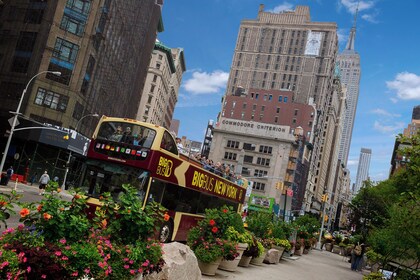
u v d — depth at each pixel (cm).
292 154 10906
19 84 5519
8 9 5800
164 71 13025
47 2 5656
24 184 4559
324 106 15762
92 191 1537
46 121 5538
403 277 1218
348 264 3494
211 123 14138
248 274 1456
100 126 1641
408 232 1042
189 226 1950
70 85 5716
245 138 11006
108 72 6894
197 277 955
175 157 1728
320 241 5059
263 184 10638
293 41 16038
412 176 1067
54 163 5488
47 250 543
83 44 5825
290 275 1720
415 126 10031
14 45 5666
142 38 8475
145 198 1526
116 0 6550
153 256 755
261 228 2125
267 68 16100
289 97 13100
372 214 4681
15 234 547
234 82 16288
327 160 18038
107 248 674
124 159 1562
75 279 564
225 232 1307
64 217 593
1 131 5459
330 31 15825
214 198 2236
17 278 485
